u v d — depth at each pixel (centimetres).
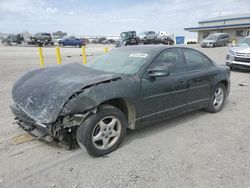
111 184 277
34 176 290
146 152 352
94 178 288
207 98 504
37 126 325
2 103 591
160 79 397
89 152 324
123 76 361
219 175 296
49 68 417
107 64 429
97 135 329
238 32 4638
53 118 295
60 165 315
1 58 1761
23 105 335
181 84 429
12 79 923
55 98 304
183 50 460
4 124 448
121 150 356
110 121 343
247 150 362
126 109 369
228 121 487
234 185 277
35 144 371
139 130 434
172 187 272
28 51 2561
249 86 850
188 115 522
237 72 1187
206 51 2355
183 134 419
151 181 283
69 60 1580
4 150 351
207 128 448
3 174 293
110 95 325
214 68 516
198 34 5256
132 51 444
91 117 316
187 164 321
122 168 309
